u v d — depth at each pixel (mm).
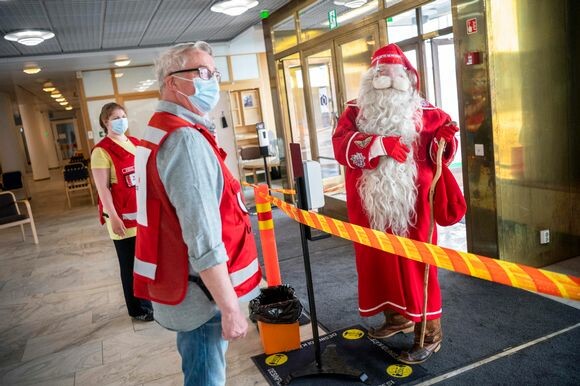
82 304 3926
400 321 2656
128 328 3307
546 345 2424
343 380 2311
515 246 3387
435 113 2365
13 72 8992
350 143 2322
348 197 2500
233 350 2752
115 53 8031
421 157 2320
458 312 2895
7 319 3764
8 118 13453
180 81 1458
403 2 3959
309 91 5727
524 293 3059
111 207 3041
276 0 5898
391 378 2289
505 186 3283
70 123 28641
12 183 10875
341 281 3664
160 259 1413
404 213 2299
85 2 5035
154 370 2684
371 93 2342
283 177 6887
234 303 1333
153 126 1394
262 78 10195
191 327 1428
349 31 4719
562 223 3551
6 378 2791
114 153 3006
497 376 2209
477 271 1336
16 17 5289
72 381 2670
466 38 3268
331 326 2918
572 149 3492
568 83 3393
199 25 7016
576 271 3381
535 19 3223
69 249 5988
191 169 1301
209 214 1309
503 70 3168
